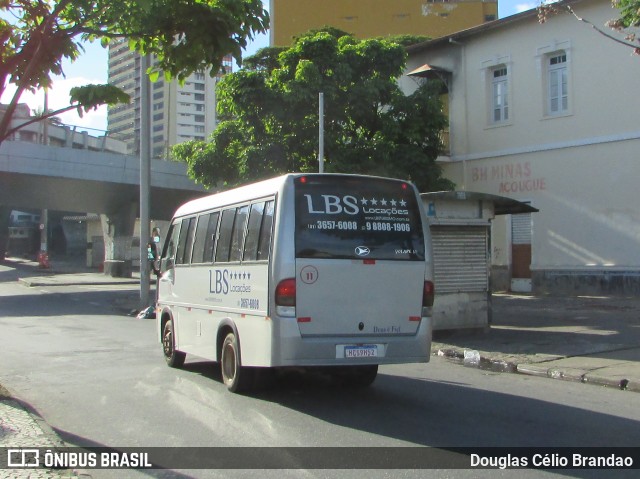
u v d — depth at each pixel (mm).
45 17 7457
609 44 19656
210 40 7574
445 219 12883
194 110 106688
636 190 19047
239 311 8289
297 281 7434
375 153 18750
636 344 11594
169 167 34656
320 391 8734
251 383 8398
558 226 20938
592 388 8906
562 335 12805
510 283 22375
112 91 7727
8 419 6785
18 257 69562
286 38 51250
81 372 10141
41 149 31125
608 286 19625
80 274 42719
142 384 9195
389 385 9180
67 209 39750
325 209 7703
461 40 23938
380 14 51344
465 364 11016
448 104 24531
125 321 17750
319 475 5367
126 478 5359
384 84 18844
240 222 8531
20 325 16766
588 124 20188
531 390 8797
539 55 21484
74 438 6492
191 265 9953
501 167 22641
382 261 7824
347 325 7586
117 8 7316
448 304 12969
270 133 18828
